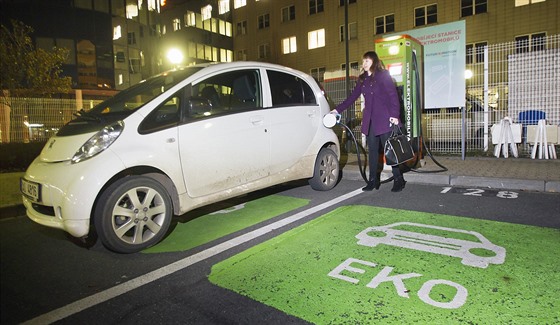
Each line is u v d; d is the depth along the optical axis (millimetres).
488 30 25656
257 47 39312
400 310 2424
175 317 2500
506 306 2418
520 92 8898
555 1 23406
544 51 8586
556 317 2277
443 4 27094
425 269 3008
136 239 3686
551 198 5219
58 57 15945
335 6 32531
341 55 32500
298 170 5395
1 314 2627
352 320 2340
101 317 2553
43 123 14109
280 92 5238
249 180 4676
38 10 24141
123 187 3568
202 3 39781
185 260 3473
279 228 4281
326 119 5629
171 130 3928
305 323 2340
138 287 2971
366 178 6699
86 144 3578
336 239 3783
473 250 3373
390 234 3883
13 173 9234
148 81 4781
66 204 3398
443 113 9664
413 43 7164
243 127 4555
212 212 5059
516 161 7922
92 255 3709
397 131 5652
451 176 6367
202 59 39906
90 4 26219
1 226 4930
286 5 36156
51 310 2668
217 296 2748
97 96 26312
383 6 29781
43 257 3703
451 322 2268
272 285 2861
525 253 3260
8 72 14422
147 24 30516
